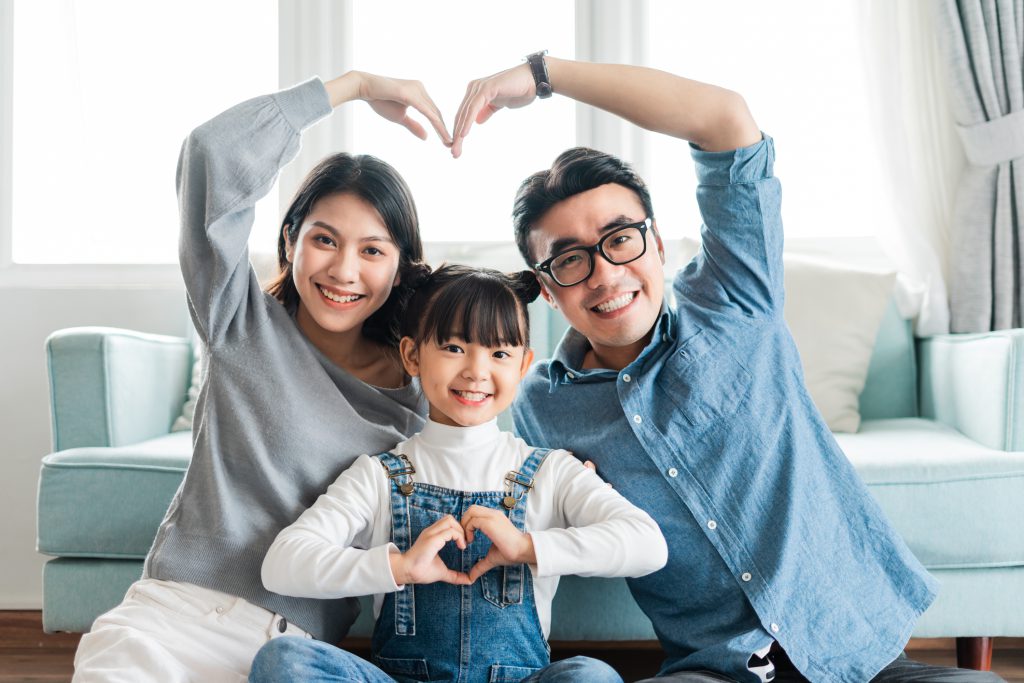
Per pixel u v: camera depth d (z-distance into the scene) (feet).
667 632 3.79
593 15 7.51
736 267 3.93
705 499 3.71
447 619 3.42
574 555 3.26
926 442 5.16
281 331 3.86
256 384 3.69
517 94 3.96
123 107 7.67
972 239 6.66
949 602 4.49
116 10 7.65
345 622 3.82
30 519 7.04
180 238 3.72
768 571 3.59
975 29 6.65
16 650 6.19
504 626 3.43
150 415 5.77
